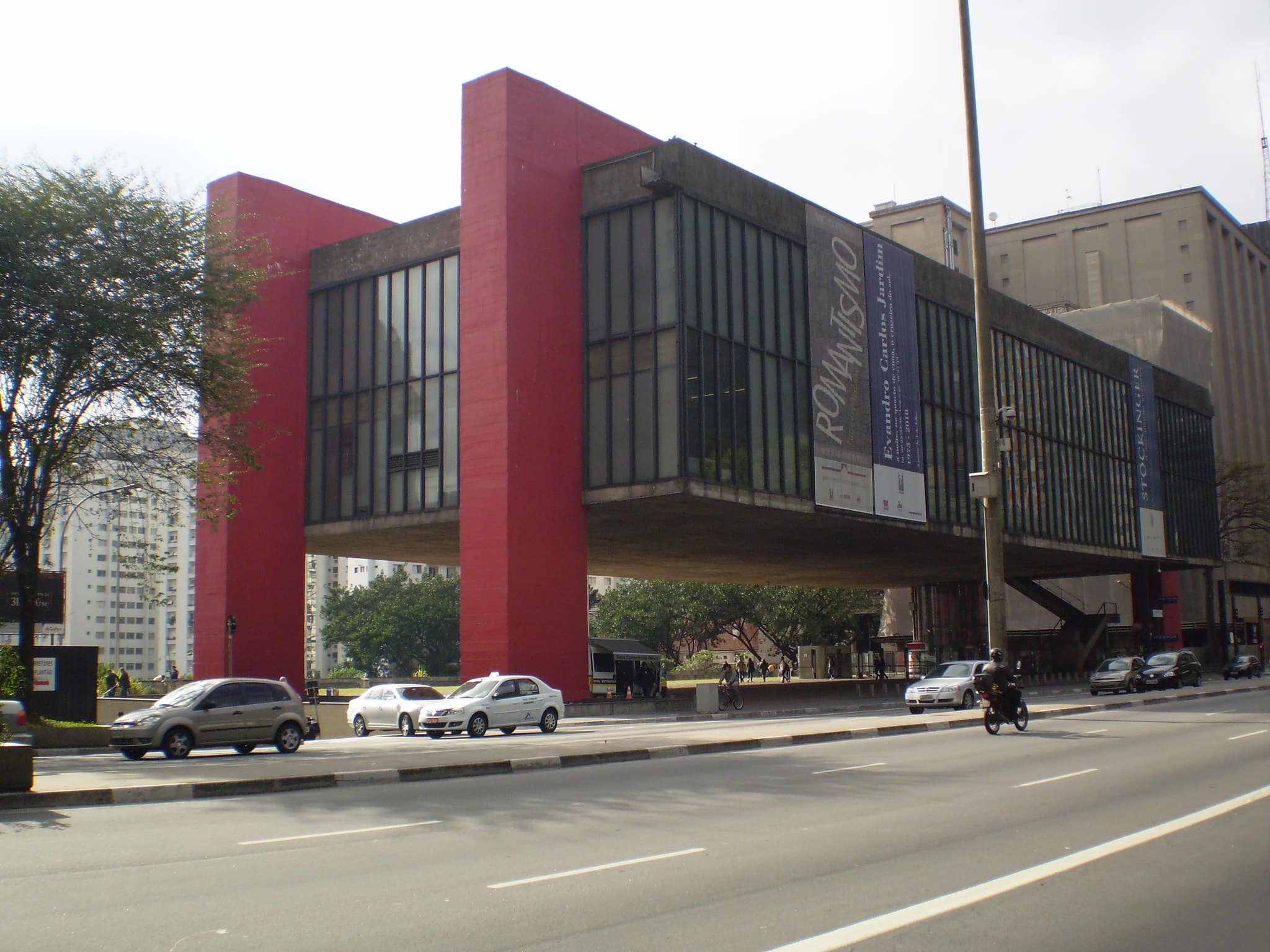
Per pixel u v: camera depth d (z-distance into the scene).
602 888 8.27
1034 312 57.03
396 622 120.06
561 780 15.68
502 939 6.87
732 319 38.44
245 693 22.56
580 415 38.94
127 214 28.00
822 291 42.34
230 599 42.16
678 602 92.62
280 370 44.72
